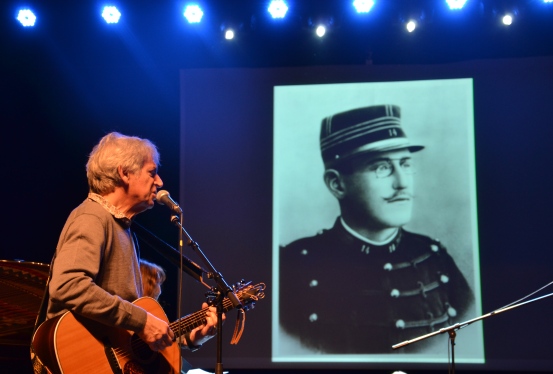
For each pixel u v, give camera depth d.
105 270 2.47
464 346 5.43
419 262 5.59
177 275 5.83
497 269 5.50
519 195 5.58
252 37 5.96
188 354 5.62
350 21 5.85
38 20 6.00
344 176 5.79
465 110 5.75
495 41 5.83
